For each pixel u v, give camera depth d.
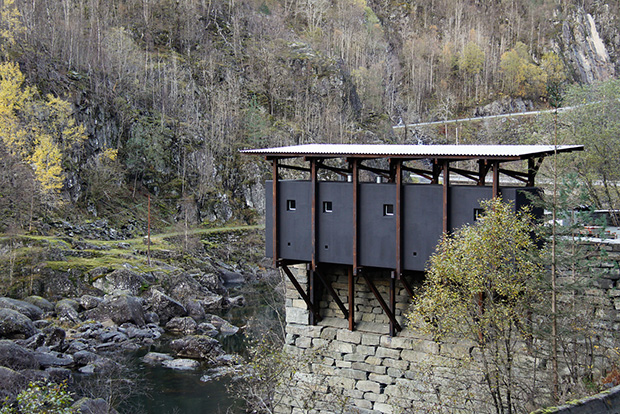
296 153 28.47
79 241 88.88
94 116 122.19
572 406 10.84
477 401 26.00
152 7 174.38
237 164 135.88
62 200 104.38
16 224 85.75
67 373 45.00
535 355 24.42
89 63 130.88
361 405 29.58
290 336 31.77
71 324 62.97
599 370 24.17
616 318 24.92
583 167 41.88
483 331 23.84
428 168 105.31
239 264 104.81
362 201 27.98
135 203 120.56
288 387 30.75
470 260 23.42
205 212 126.94
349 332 30.14
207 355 52.81
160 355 52.81
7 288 70.62
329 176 118.69
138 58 147.62
